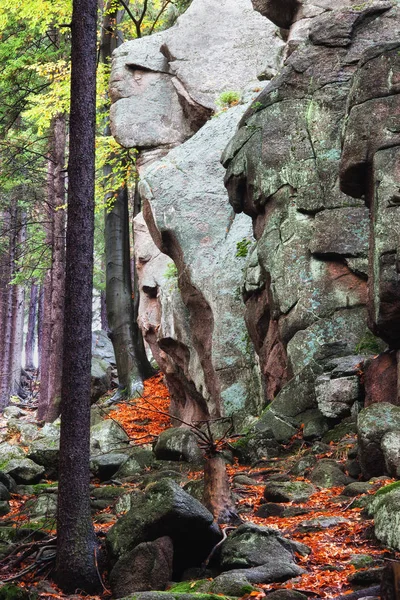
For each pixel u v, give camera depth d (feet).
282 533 22.07
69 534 21.13
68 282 22.13
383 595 15.80
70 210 22.43
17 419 85.30
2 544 24.97
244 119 45.42
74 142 22.66
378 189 31.30
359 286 39.37
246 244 50.39
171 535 20.74
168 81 70.54
